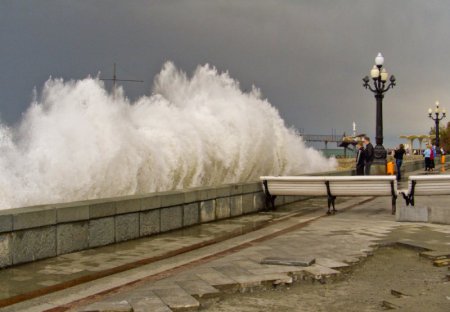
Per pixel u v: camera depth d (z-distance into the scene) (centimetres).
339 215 1173
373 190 1151
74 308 501
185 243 830
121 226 838
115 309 487
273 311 507
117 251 766
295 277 623
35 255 696
